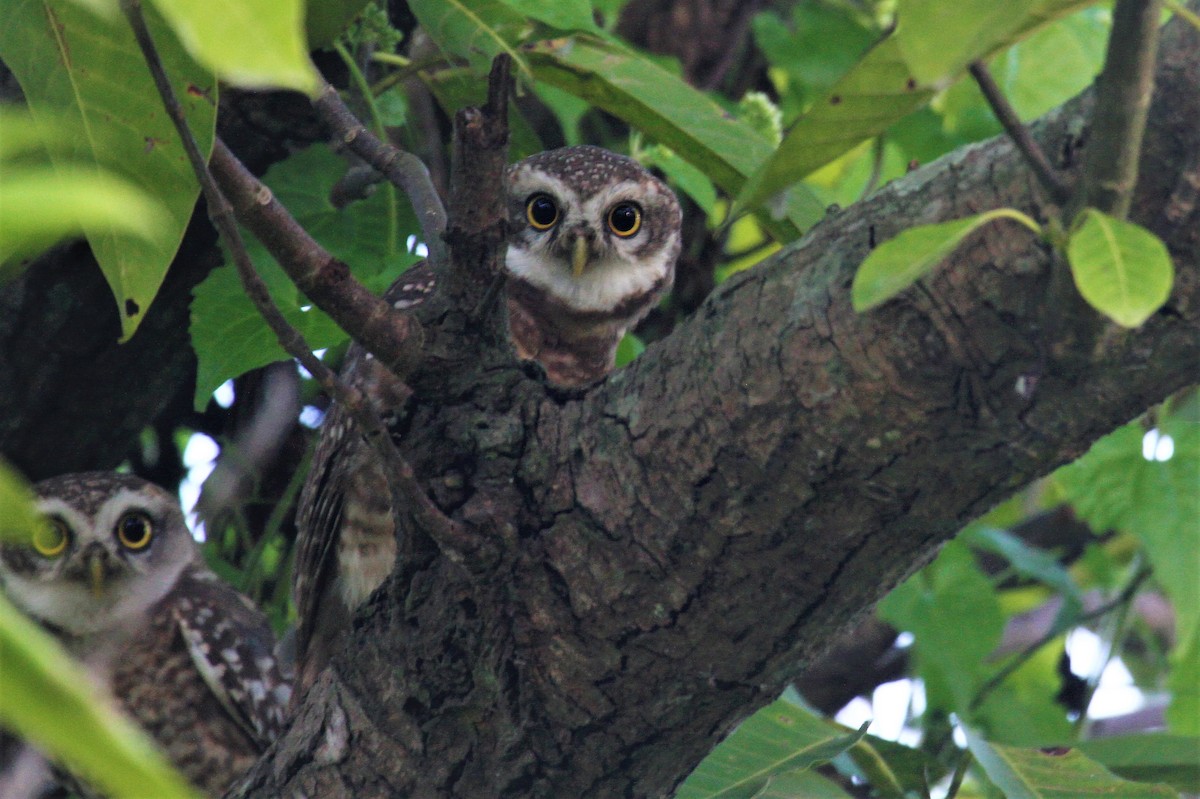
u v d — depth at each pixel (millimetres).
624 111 6250
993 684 9422
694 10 10055
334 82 6770
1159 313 3430
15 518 1541
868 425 3781
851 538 4016
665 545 4184
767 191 3596
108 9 1856
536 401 4445
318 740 4797
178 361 7570
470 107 4234
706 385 4023
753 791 5512
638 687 4414
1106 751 6809
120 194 1542
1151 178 3387
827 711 10883
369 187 6895
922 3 2484
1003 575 10164
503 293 4504
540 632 4391
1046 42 9008
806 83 9555
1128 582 9539
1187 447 8273
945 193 3691
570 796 4680
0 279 6617
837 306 3770
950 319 3600
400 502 4352
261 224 4227
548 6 5930
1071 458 3797
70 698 1398
